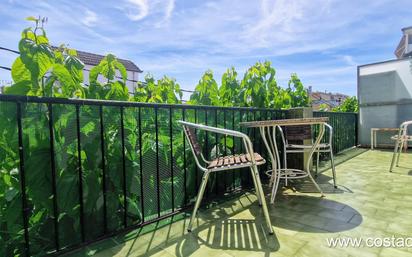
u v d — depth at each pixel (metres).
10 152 1.35
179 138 2.14
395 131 5.69
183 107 2.08
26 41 1.51
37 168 1.42
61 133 1.50
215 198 2.43
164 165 2.01
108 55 2.07
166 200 2.05
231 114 2.68
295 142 3.37
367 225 1.73
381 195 2.38
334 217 1.89
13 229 1.40
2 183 1.35
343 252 1.40
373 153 5.14
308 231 1.67
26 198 1.37
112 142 1.72
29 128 1.38
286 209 2.09
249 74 3.59
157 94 2.90
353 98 8.14
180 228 1.79
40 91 1.54
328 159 4.43
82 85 1.81
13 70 1.51
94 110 1.60
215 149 2.48
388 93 5.84
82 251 1.49
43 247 1.50
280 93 4.16
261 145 3.12
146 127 1.92
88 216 1.62
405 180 2.91
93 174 1.62
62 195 1.50
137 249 1.50
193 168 2.27
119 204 1.77
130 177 1.80
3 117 1.31
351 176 3.16
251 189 2.74
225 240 1.58
